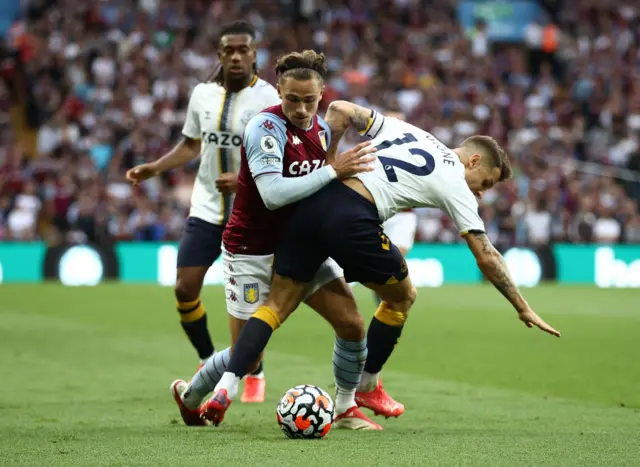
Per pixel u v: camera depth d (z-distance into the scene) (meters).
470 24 94.12
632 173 81.19
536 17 95.38
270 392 24.03
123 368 28.42
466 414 20.52
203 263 23.61
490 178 18.62
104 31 81.50
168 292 58.00
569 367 28.67
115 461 14.33
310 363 29.50
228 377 17.02
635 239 74.88
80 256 66.19
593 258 72.94
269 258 18.84
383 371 27.94
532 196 73.69
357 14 89.00
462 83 86.25
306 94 17.20
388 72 85.31
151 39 81.12
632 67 92.31
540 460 14.43
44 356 31.06
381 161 17.50
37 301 51.81
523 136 80.94
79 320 42.75
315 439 16.66
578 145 83.00
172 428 18.25
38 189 69.88
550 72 94.00
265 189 17.08
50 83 78.81
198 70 79.62
